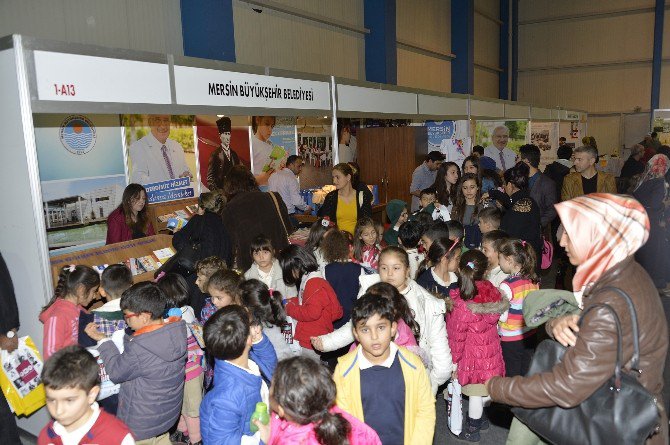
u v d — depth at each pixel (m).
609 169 15.98
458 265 3.39
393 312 2.12
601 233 1.74
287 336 3.68
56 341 2.84
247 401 2.18
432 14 13.90
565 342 1.80
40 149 4.97
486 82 17.61
